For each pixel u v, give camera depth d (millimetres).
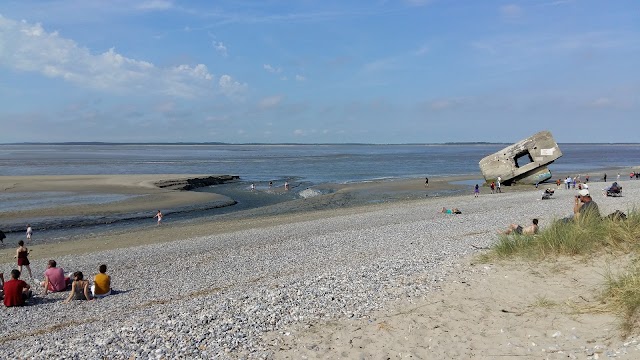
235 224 29141
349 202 40531
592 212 11859
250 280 13742
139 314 10367
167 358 7051
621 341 5930
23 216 32781
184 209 37219
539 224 20047
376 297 9469
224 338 7719
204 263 17344
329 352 6914
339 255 16734
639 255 8812
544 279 8883
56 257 20672
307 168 90812
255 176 72938
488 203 33031
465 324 7430
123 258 19250
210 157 148250
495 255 11375
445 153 188500
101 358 7230
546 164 47156
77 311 11695
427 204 35031
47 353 7812
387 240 19328
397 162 112938
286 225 27094
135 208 36719
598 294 7520
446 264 11773
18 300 12430
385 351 6793
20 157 143500
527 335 6676
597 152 178000
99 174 72875
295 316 8648
